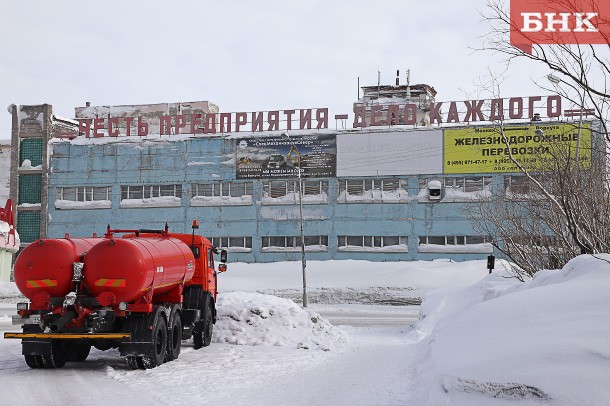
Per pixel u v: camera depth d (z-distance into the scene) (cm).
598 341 786
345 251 6544
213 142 6869
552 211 1897
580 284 1035
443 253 6319
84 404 1035
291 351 1864
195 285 1878
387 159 6494
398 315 4053
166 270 1545
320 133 6662
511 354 824
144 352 1435
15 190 7250
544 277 1424
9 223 5550
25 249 1406
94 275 1395
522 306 1007
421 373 1219
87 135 7212
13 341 2019
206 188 6881
